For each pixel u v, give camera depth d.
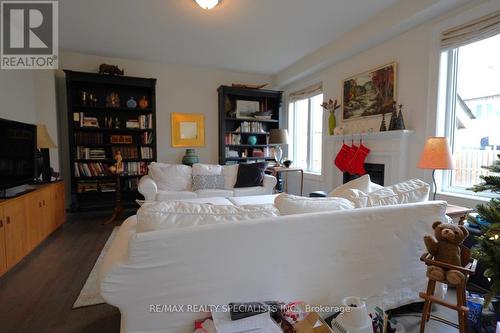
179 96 5.02
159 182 3.96
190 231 1.15
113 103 4.44
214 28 3.45
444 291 1.78
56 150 4.15
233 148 5.47
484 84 2.53
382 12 3.04
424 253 1.60
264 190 4.15
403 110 3.13
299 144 5.48
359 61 3.73
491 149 2.48
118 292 1.09
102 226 3.61
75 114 4.21
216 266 1.21
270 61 4.74
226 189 4.09
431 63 2.80
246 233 1.24
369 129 3.58
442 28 2.70
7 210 2.14
